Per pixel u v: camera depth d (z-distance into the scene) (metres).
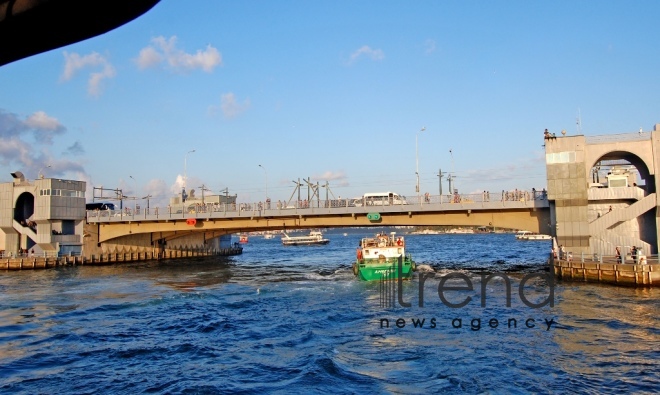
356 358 26.41
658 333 30.00
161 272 77.56
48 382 23.72
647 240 55.06
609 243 55.84
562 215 57.12
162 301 47.91
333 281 61.25
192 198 119.50
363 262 58.22
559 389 21.11
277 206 77.81
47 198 84.19
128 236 98.88
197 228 86.00
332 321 36.34
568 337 29.55
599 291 45.44
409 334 31.42
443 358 25.83
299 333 32.78
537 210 62.72
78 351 29.45
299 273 73.50
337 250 152.50
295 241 199.75
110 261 93.62
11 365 26.67
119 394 21.80
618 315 35.03
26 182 86.62
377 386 21.89
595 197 57.34
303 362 25.81
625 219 54.62
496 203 63.31
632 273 47.19
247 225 81.94
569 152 57.12
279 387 22.08
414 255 111.75
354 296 47.97
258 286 58.47
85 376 24.52
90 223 92.19
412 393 20.92
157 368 25.67
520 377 22.67
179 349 29.39
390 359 25.95
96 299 49.75
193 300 48.44
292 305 44.00
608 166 67.19
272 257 117.44
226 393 21.48
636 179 62.53
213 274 73.94
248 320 37.75
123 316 40.44
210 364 26.17
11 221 86.38
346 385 22.11
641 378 22.23
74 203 88.56
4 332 34.91
